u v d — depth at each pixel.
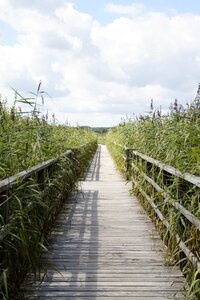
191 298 3.04
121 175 13.18
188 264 3.57
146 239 5.26
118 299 3.32
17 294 3.31
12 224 3.17
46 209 4.70
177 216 3.78
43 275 3.83
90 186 10.48
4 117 4.51
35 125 5.25
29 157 4.49
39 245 3.81
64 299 3.30
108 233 5.57
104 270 4.04
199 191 3.37
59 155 6.37
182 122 4.77
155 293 3.44
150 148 6.82
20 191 3.56
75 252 4.65
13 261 3.28
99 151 29.12
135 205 7.71
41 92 4.90
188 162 3.94
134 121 11.70
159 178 5.49
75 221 6.29
